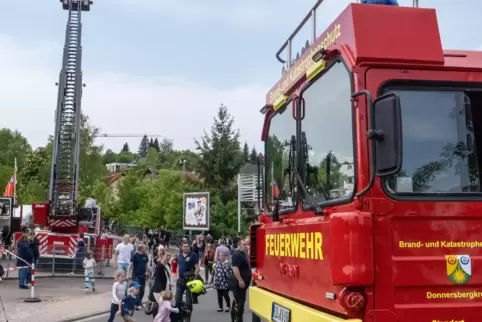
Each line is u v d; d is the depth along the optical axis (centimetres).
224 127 5397
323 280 442
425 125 416
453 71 424
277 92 639
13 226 3138
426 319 389
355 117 410
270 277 607
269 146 664
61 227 2670
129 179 6606
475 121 425
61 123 2939
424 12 428
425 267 395
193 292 1163
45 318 1268
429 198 403
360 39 416
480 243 407
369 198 396
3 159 9012
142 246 1465
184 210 3775
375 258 390
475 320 395
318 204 475
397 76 415
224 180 5269
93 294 1738
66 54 3020
